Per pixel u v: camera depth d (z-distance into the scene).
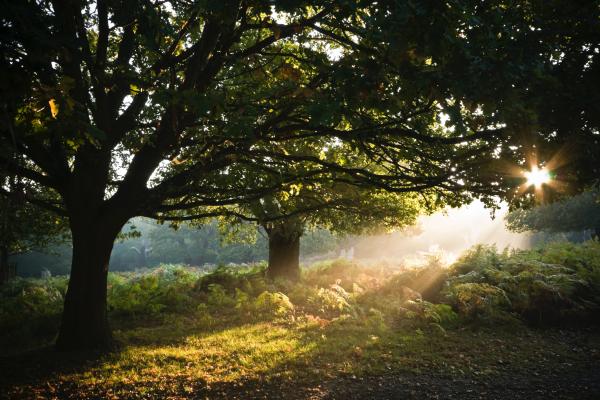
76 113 3.93
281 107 5.60
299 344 8.30
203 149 6.90
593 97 3.92
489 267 12.14
